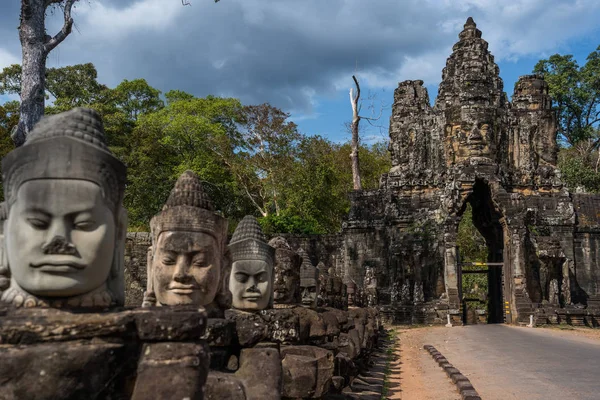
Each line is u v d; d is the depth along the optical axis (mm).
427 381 14766
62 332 3809
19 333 3721
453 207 39312
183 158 49781
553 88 66250
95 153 4098
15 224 3979
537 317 35375
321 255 44844
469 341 25703
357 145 50750
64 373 3646
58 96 51656
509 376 14672
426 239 40219
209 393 5535
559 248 37812
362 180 62750
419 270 39688
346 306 17594
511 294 37406
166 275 6379
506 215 38312
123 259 4539
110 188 4188
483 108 41219
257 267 8422
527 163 42312
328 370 7938
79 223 3998
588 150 65250
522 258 37188
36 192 3938
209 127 50094
